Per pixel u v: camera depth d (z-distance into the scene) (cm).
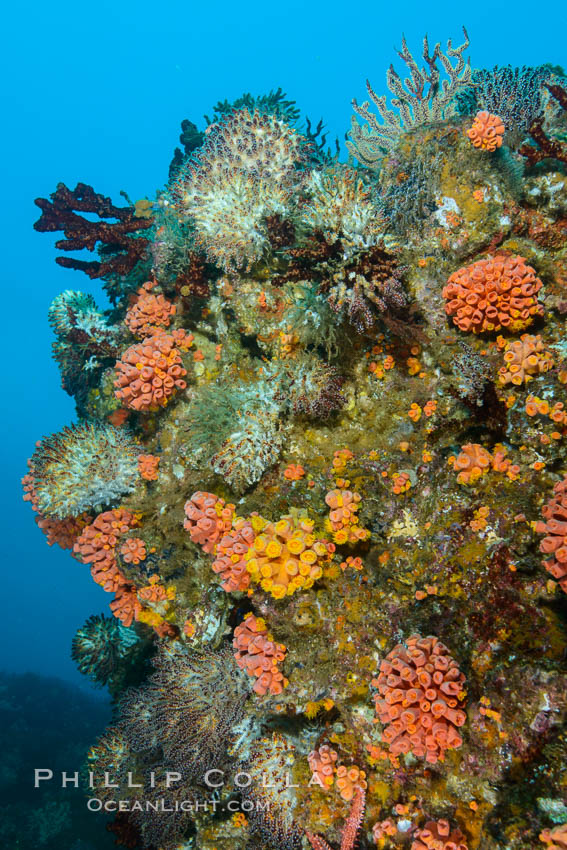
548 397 51
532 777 39
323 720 56
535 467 49
